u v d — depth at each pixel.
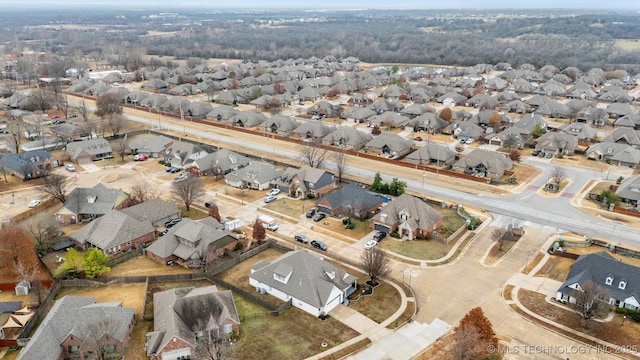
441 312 65.06
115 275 74.25
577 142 132.75
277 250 82.56
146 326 61.72
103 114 165.88
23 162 115.62
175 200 101.31
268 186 110.50
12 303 64.06
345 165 123.69
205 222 84.19
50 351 53.81
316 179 103.81
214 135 153.88
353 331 61.00
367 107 177.62
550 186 108.06
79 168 122.88
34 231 83.88
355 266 76.88
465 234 87.38
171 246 79.25
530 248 82.12
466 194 105.62
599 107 187.00
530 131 146.25
